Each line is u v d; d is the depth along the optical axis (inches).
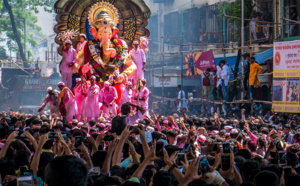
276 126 593.9
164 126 505.7
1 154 221.0
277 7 1120.2
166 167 199.2
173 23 1808.6
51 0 2241.6
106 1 813.2
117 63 781.9
